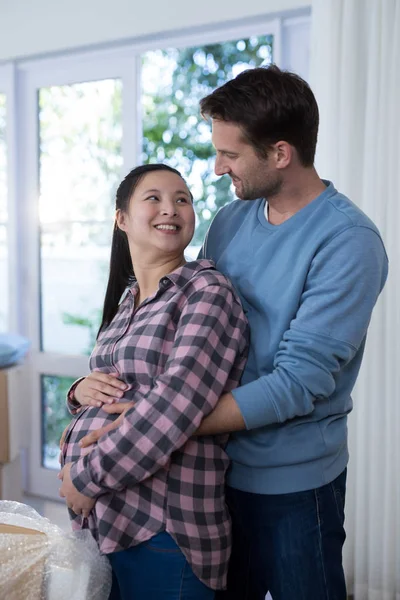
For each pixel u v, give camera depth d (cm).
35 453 305
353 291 114
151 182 129
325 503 127
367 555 210
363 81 202
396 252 198
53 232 298
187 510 117
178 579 117
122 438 109
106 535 115
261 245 129
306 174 125
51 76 286
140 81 268
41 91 292
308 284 119
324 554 126
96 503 117
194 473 119
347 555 213
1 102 299
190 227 131
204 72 320
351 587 214
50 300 303
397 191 197
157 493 117
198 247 308
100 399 123
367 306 116
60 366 297
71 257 294
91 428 122
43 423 308
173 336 121
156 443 108
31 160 297
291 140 118
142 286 136
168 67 318
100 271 288
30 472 307
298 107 116
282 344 117
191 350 112
